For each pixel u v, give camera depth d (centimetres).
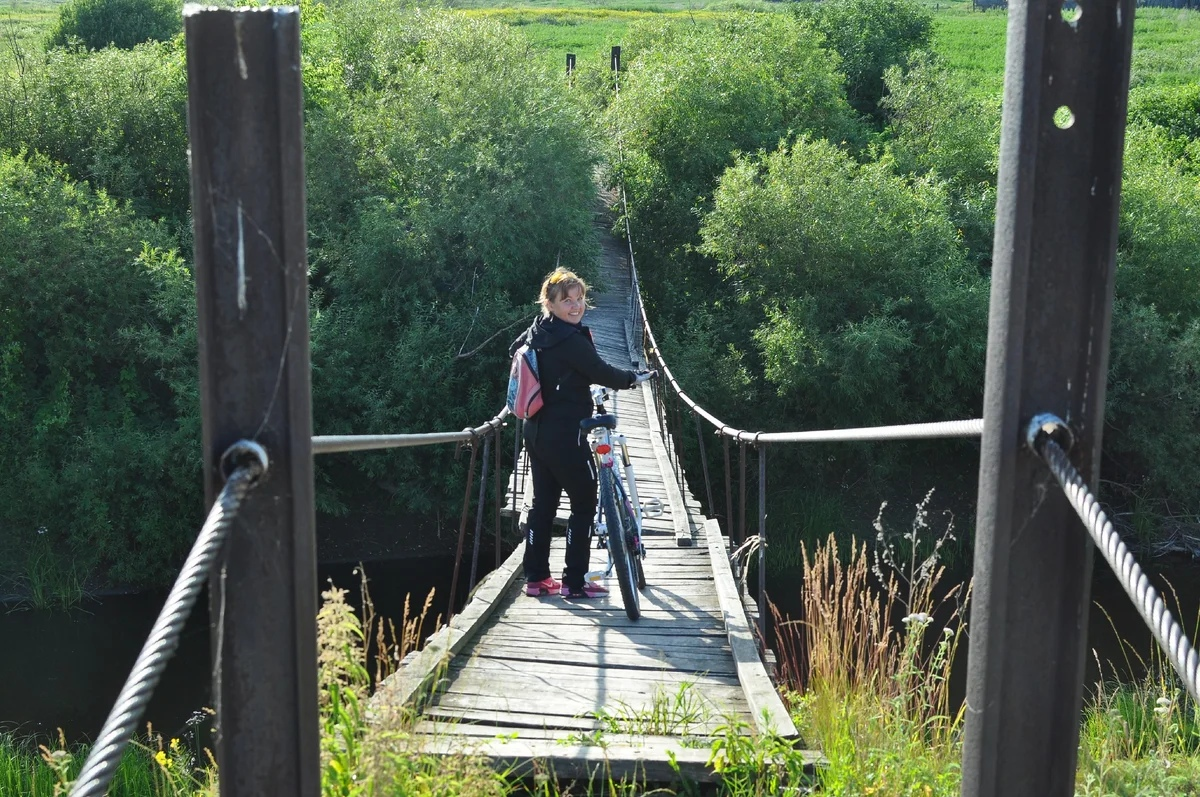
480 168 1717
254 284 146
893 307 1681
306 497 151
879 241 1750
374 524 1641
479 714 388
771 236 1786
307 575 153
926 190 1862
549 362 520
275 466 149
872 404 1705
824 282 1770
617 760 324
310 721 155
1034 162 140
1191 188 1931
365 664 277
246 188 145
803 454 1717
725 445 701
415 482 1611
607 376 515
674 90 2234
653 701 395
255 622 152
